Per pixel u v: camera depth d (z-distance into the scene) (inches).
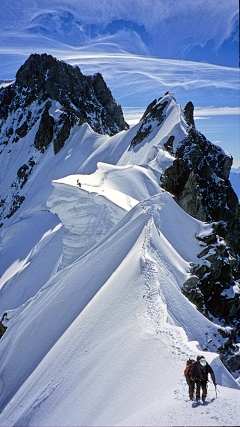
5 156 5064.0
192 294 1143.0
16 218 3969.0
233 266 1525.6
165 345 613.0
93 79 5772.6
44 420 694.5
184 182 2257.6
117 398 536.1
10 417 878.4
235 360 885.8
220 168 2898.6
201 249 1355.8
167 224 1368.1
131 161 3304.6
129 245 1216.8
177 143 2802.7
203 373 389.4
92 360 741.9
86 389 647.1
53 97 5196.9
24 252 3068.4
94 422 513.0
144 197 1993.1
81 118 4913.9
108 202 1619.1
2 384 1152.8
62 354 909.8
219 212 2541.8
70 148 4468.5
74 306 1176.2
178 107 3398.1
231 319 1350.9
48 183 4052.7
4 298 2241.6
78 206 1718.8
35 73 5418.3
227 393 416.2
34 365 1095.6
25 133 5059.1
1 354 1376.7
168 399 431.2
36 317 1341.0
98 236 1644.9
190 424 316.8
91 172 3769.7
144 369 571.2
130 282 948.0
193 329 893.8
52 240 2407.7
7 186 4638.3
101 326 857.5
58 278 1558.8
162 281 936.9
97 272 1228.5
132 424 373.4
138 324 729.6
